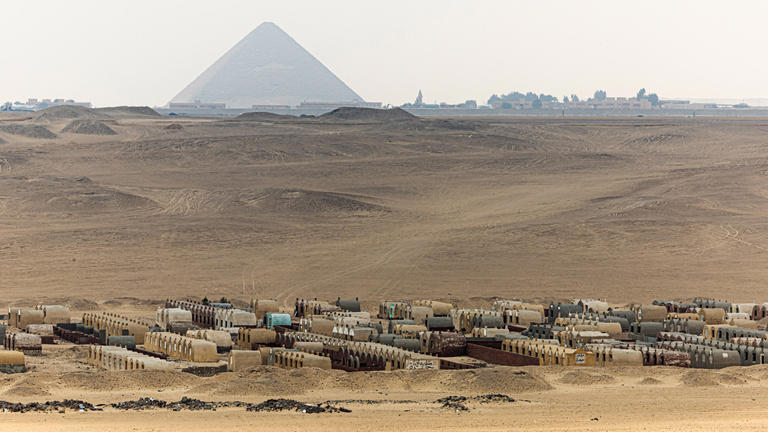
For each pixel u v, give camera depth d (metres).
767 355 191.25
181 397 156.50
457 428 127.69
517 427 128.25
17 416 135.12
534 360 196.62
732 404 149.12
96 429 125.44
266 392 159.50
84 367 193.88
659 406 146.88
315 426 128.62
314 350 199.75
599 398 154.88
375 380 169.00
